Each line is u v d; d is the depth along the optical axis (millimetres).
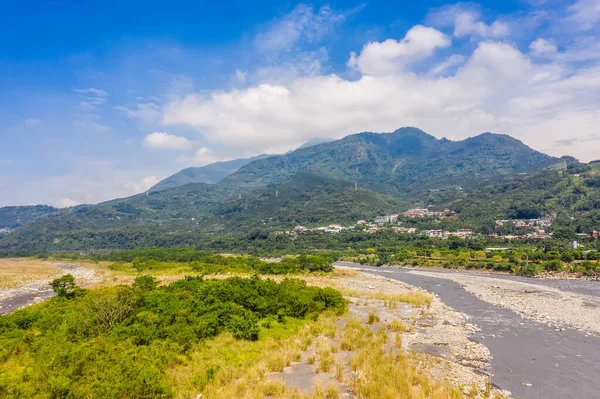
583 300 51125
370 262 113062
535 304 48375
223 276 70375
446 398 18984
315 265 82125
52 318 29281
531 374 24438
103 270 96812
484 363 26281
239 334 26922
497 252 101250
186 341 24141
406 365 23172
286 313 34344
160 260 105500
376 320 35656
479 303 50125
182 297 35656
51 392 16516
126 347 22266
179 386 18766
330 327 31172
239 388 18938
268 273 76625
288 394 18312
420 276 83000
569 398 21078
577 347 30219
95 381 17344
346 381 20562
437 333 33156
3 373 18938
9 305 52438
